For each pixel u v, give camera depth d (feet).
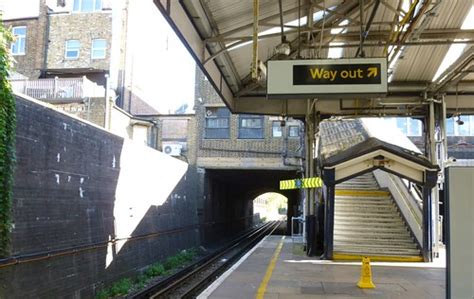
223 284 35.35
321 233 54.85
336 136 71.61
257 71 32.76
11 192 31.73
